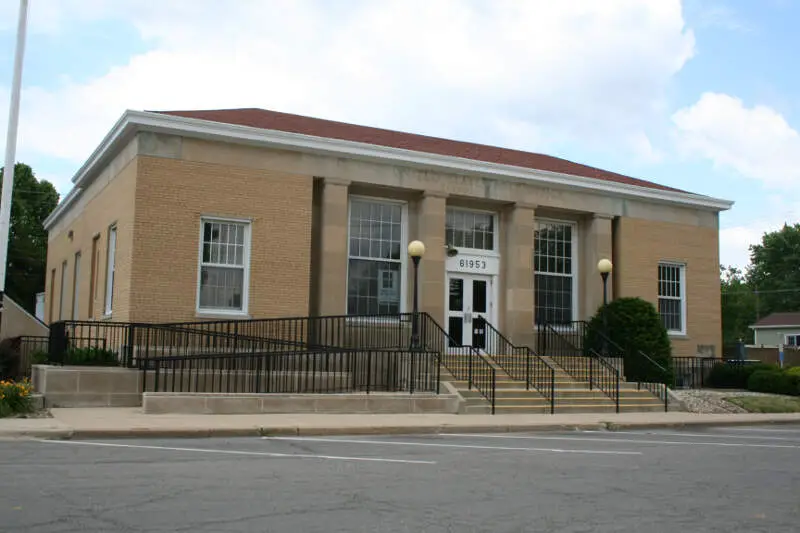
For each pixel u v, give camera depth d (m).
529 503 7.80
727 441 14.59
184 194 19.28
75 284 26.44
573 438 14.60
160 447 11.49
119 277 19.55
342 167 21.39
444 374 20.25
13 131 17.44
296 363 19.97
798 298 78.25
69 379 16.44
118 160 20.73
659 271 26.88
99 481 8.30
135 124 18.80
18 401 14.78
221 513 6.90
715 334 27.53
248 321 19.36
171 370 17.84
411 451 11.75
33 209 49.72
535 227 25.50
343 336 20.17
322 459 10.55
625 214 26.05
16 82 17.55
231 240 19.95
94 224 23.39
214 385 18.27
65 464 9.49
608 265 22.94
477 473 9.64
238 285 19.89
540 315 25.16
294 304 20.28
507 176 23.67
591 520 7.10
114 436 12.66
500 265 24.41
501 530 6.61
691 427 17.94
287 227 20.44
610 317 23.70
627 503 7.96
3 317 21.72
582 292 25.77
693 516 7.42
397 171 22.20
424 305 22.34
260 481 8.56
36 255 46.47
